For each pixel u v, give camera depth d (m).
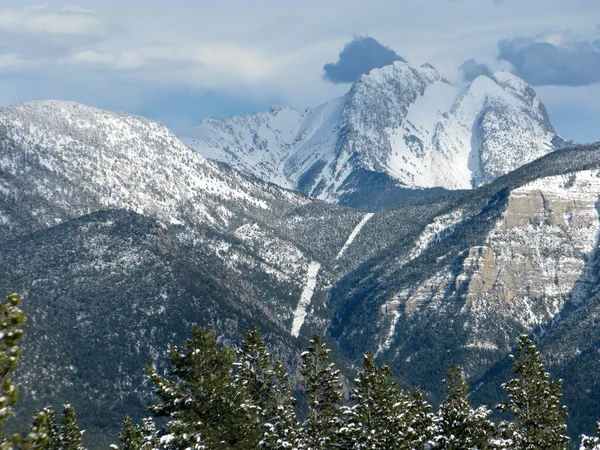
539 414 120.75
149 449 99.94
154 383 105.94
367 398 119.38
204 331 107.69
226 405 104.88
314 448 119.94
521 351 123.44
